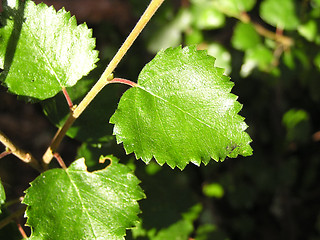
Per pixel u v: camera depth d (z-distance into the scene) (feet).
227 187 1.21
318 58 1.05
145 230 0.74
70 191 0.53
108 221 0.53
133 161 0.77
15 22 0.52
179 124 0.50
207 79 0.50
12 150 0.54
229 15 1.09
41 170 0.58
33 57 0.53
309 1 1.04
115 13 1.53
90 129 0.63
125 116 0.50
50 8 0.52
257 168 1.23
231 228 1.26
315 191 1.30
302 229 1.29
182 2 1.16
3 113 1.40
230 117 0.50
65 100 0.61
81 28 0.53
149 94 0.51
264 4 1.02
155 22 1.19
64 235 0.52
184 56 0.51
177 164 0.49
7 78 0.53
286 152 1.27
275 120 1.25
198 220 1.15
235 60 1.14
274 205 1.27
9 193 0.76
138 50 1.27
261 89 1.24
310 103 1.33
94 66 0.53
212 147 0.50
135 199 0.54
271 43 1.05
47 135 1.40
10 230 0.58
